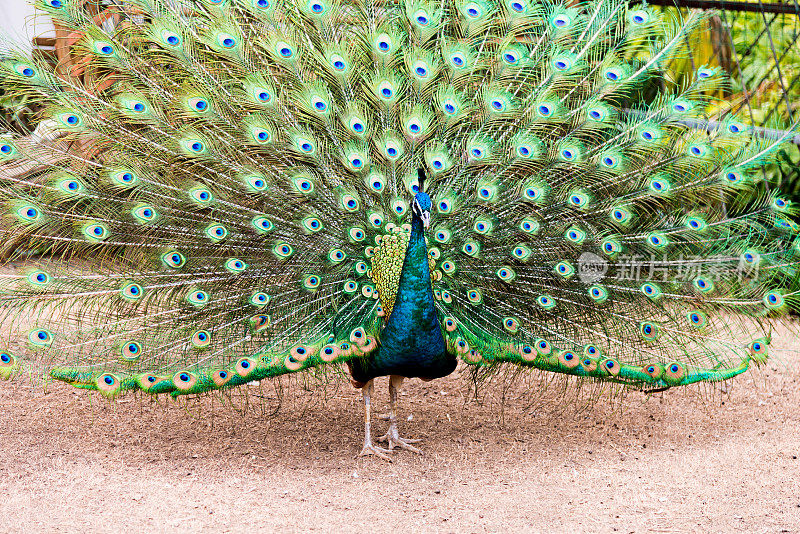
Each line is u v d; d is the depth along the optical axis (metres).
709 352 5.08
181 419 5.49
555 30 4.98
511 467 4.87
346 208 4.68
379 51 4.75
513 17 4.90
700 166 4.89
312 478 4.65
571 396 6.05
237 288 4.71
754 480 4.68
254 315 4.68
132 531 3.91
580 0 5.64
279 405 5.57
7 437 5.03
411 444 5.19
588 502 4.39
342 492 4.47
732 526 4.12
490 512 4.25
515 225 4.80
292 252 4.66
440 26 4.85
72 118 4.73
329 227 4.74
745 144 4.96
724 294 4.99
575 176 4.86
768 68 8.40
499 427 5.51
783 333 6.90
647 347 5.00
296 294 4.68
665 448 5.17
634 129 4.89
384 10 5.01
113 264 4.77
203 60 4.86
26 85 4.80
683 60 7.90
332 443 5.19
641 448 5.17
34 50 5.00
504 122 4.89
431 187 4.77
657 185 4.85
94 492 4.35
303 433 5.34
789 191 7.60
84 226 4.63
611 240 4.80
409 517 4.18
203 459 4.87
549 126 4.91
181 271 4.70
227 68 4.87
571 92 5.01
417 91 4.80
